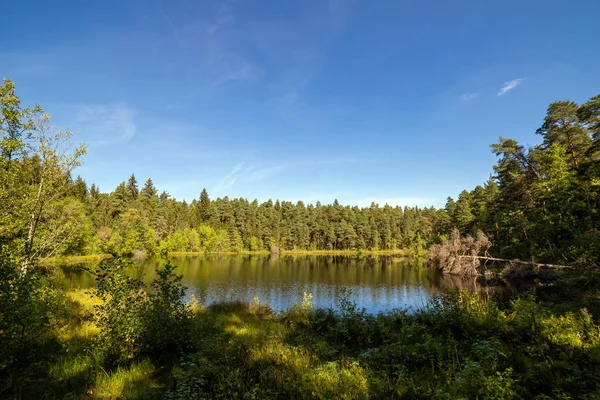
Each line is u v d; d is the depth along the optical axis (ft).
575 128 90.63
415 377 19.21
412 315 36.70
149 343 22.20
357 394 16.67
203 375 17.75
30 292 20.92
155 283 25.17
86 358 21.03
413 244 288.51
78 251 131.75
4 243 31.12
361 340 29.37
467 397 15.16
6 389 16.80
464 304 35.42
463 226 174.60
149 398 16.34
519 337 27.22
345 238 320.70
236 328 33.12
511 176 116.26
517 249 105.50
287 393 16.99
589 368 19.08
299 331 31.91
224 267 148.25
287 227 315.17
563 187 78.28
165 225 236.43
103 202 229.45
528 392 16.46
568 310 36.50
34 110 38.60
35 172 40.09
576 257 65.62
